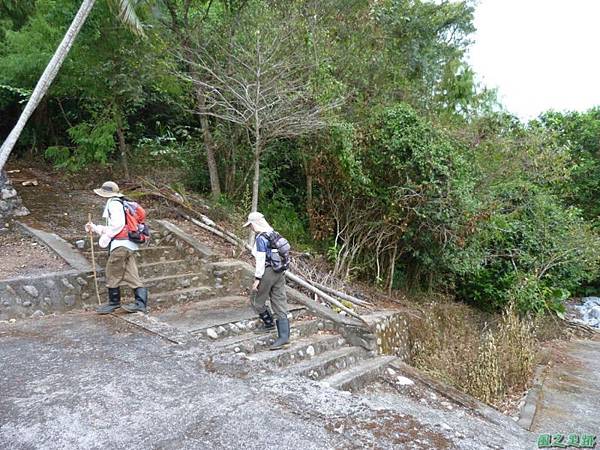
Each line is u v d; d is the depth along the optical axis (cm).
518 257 1098
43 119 1006
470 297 1094
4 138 995
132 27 634
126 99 894
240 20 754
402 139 790
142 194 829
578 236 1138
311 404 322
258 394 329
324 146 808
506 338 714
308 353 515
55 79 838
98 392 313
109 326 451
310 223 895
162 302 563
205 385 336
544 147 1088
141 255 639
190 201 852
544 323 1105
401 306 834
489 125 1064
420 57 1245
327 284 767
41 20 797
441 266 936
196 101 909
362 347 588
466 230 829
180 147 956
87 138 861
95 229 492
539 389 631
